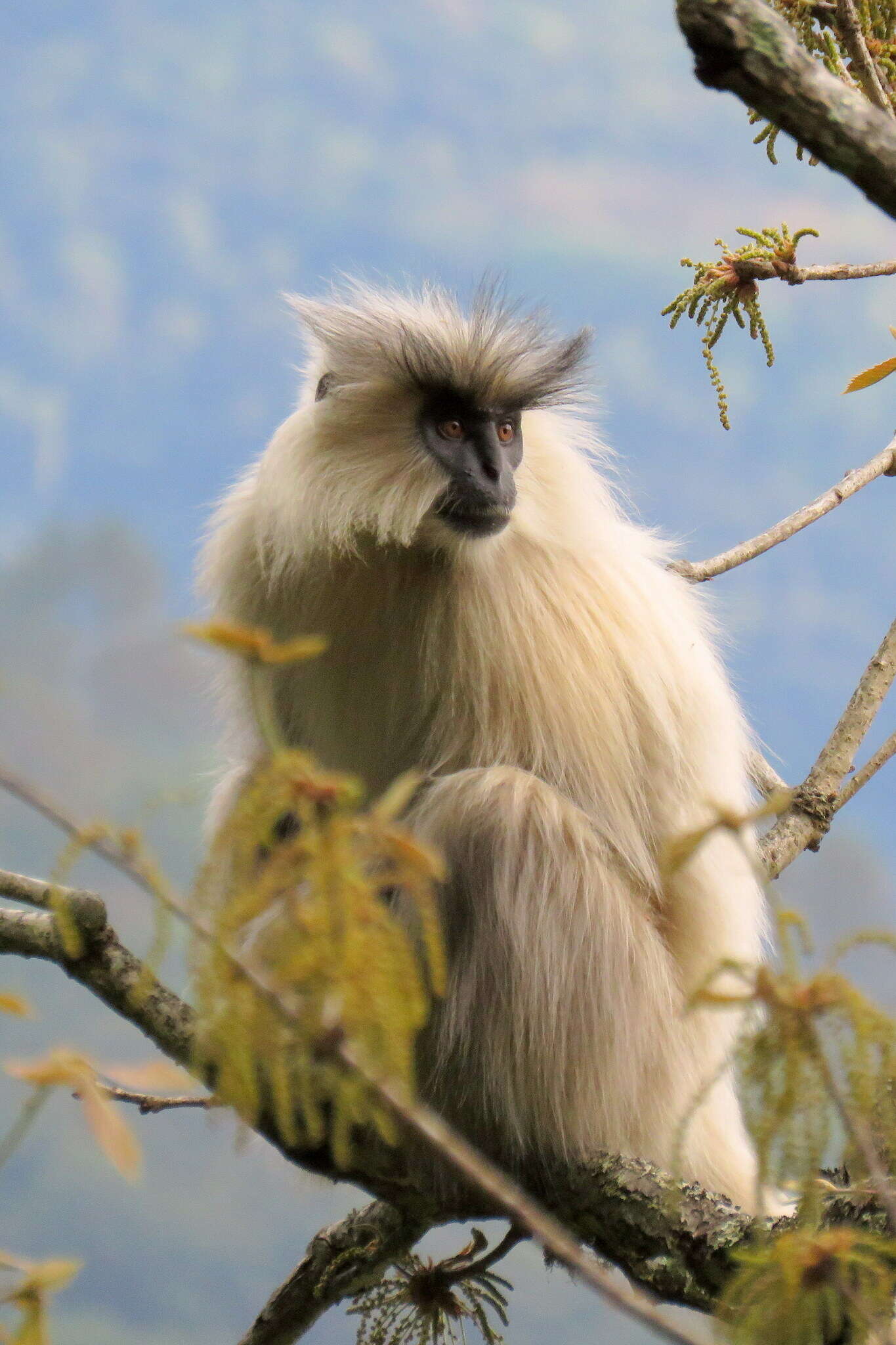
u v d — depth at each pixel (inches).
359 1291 362.6
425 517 402.3
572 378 453.7
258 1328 374.9
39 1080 138.9
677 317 348.8
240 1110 131.0
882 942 139.3
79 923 248.2
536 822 371.9
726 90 155.1
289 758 131.8
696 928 399.9
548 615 400.5
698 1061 389.7
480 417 411.5
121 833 132.3
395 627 407.5
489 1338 349.4
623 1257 297.7
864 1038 135.4
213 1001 128.5
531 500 414.6
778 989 137.4
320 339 434.9
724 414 348.8
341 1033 123.4
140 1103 327.6
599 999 366.9
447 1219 312.2
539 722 392.5
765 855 415.2
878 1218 223.1
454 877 366.3
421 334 413.4
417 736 412.5
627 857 388.8
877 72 313.1
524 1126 354.0
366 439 411.5
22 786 132.5
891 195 152.0
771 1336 158.9
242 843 130.8
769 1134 137.0
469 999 359.9
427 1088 363.9
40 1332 137.9
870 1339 172.1
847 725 437.4
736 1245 276.1
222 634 129.2
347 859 127.0
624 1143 373.7
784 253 342.6
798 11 309.0
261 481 424.2
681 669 411.5
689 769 404.5
